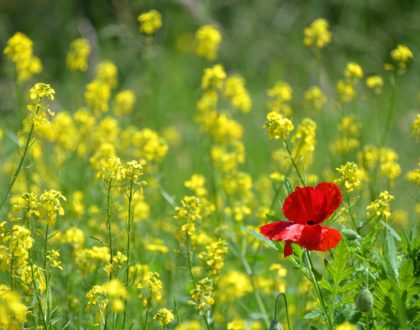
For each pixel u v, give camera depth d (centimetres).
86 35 1409
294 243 564
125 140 1002
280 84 1034
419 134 741
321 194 555
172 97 1423
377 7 1703
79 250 735
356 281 553
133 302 750
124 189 617
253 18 1727
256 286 784
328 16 1741
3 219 825
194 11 1501
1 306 541
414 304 561
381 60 1642
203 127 991
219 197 895
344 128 919
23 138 937
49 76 1571
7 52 912
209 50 1109
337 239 548
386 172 828
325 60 1609
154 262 793
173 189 1057
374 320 575
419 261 580
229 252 862
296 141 766
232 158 912
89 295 597
